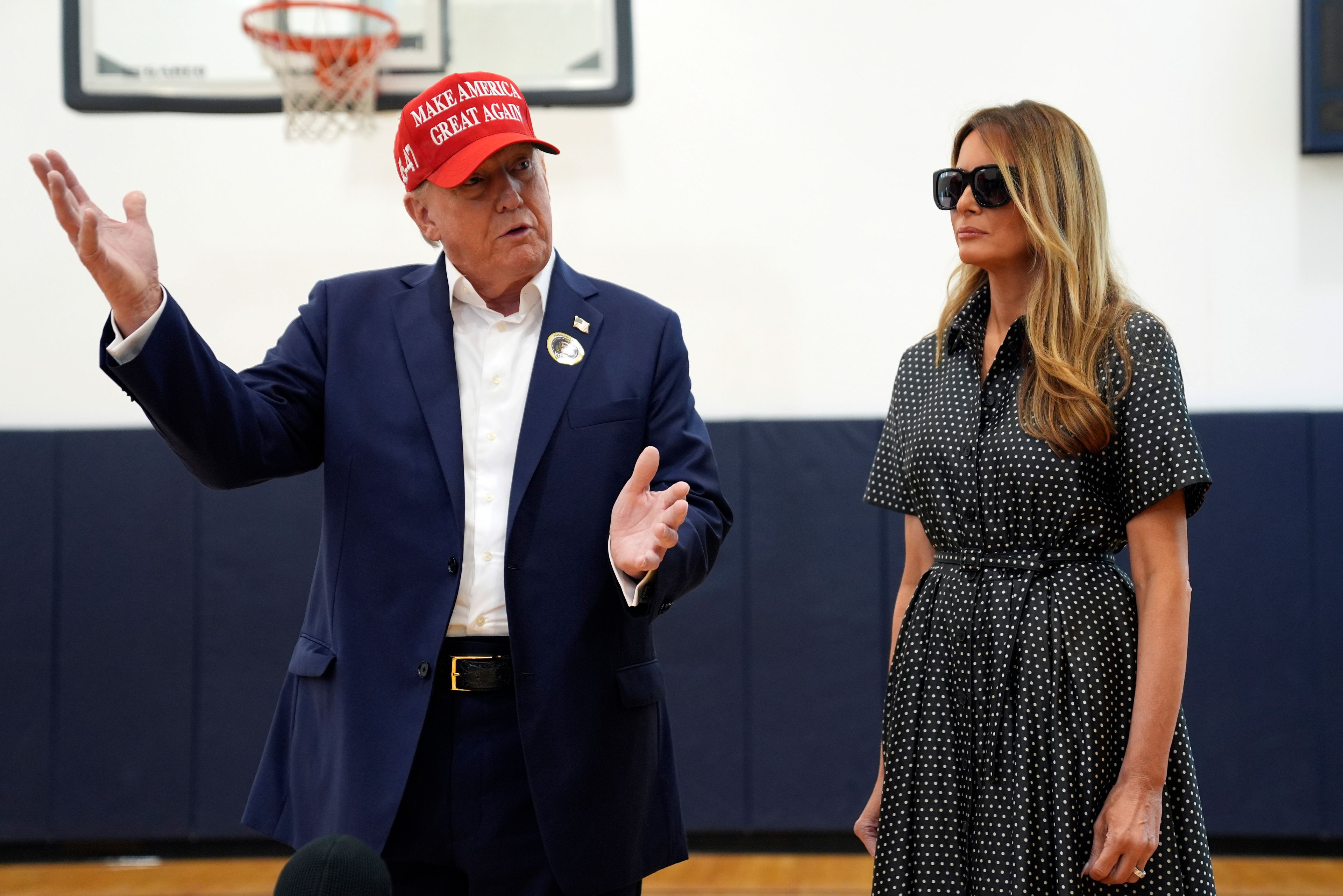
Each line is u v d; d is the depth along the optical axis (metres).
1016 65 3.90
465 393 1.55
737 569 3.86
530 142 1.50
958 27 3.92
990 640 1.35
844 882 3.45
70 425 3.98
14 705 3.83
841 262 3.95
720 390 3.96
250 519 3.90
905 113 3.94
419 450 1.50
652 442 1.57
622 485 1.52
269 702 3.84
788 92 3.97
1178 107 3.82
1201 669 3.70
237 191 4.00
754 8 3.98
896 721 1.44
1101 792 1.29
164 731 3.83
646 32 4.00
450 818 1.42
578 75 3.97
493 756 1.43
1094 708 1.30
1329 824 3.62
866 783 3.77
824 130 3.96
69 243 4.01
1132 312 1.37
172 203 4.00
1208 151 3.81
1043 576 1.36
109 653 3.85
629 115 3.99
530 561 1.45
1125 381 1.33
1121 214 3.84
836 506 3.85
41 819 3.80
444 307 1.58
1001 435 1.39
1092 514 1.36
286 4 3.80
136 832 3.80
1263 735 3.66
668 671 3.85
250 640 3.86
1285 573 3.69
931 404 1.49
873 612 3.82
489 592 1.46
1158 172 3.83
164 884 3.54
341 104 3.88
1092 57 3.86
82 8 3.96
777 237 3.96
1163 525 1.33
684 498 1.34
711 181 3.98
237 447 1.43
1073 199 1.41
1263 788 3.65
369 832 1.38
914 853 1.37
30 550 3.87
